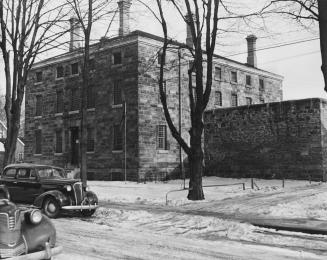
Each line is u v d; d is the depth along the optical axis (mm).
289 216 13945
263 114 33188
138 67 32562
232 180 32781
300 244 9633
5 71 20781
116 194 21766
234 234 10844
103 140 34906
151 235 10711
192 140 19328
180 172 35062
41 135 41094
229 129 35281
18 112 20750
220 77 40094
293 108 31500
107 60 35156
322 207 15852
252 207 16078
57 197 13680
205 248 9117
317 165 29969
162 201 18625
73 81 38094
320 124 29969
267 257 8281
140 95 32531
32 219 6941
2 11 19688
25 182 14906
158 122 33781
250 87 43531
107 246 9242
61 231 11219
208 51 19156
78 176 34719
